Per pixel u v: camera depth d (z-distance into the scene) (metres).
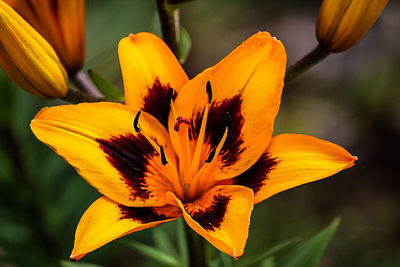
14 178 0.67
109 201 0.50
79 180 0.69
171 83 0.52
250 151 0.52
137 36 0.52
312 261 0.57
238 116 0.52
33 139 0.68
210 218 0.51
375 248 0.94
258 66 0.51
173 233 0.71
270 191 0.50
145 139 0.52
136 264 0.88
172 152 0.53
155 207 0.52
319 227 0.95
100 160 0.50
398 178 1.07
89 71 0.54
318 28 0.54
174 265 0.59
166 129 0.53
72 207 0.69
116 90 0.55
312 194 1.01
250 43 0.51
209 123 0.53
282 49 0.51
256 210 0.89
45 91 0.52
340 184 1.05
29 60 0.51
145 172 0.52
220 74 0.52
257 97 0.51
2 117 0.64
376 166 1.08
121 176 0.51
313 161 0.50
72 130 0.50
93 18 0.77
